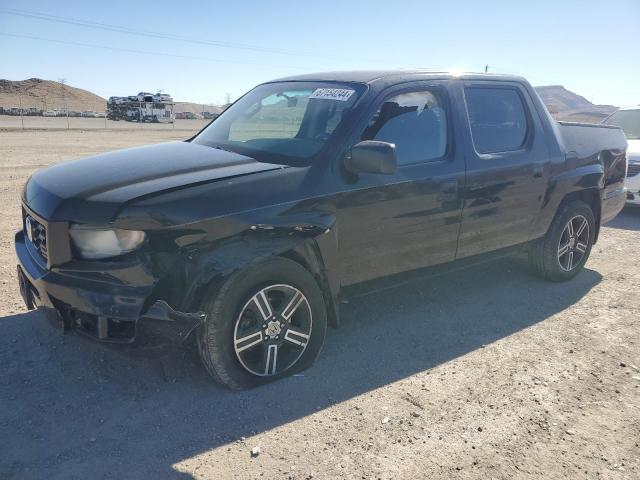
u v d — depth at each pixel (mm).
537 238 5316
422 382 3678
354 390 3553
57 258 3158
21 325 4262
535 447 3045
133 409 3262
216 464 2824
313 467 2822
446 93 4418
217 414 3236
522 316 4840
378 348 4148
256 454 2906
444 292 5355
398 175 3955
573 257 5754
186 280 3109
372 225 3871
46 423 3107
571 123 5695
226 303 3229
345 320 4637
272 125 4234
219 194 3229
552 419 3309
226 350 3297
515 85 5051
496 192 4648
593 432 3199
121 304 3004
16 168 13805
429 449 2992
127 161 3721
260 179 3404
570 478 2812
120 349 3111
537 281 5742
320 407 3350
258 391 3488
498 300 5191
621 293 5480
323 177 3611
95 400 3340
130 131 40781
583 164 5559
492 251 4898
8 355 3812
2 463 2771
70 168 3719
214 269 3139
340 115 3875
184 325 3088
